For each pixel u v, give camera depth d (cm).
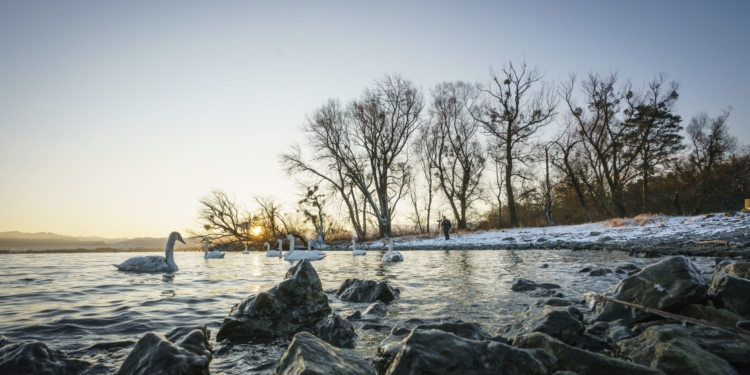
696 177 3850
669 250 1498
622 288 551
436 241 3534
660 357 346
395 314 628
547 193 4525
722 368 328
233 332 512
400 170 4719
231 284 988
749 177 3747
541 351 348
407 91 4419
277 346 471
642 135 3778
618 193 3691
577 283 896
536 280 966
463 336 414
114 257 2270
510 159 4006
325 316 595
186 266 1661
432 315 612
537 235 2950
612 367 325
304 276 605
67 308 652
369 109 4372
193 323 566
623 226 2716
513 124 4009
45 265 1549
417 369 314
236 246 4656
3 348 382
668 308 485
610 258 1504
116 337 486
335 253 3133
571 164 4359
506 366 322
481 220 5222
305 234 4888
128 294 811
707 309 470
